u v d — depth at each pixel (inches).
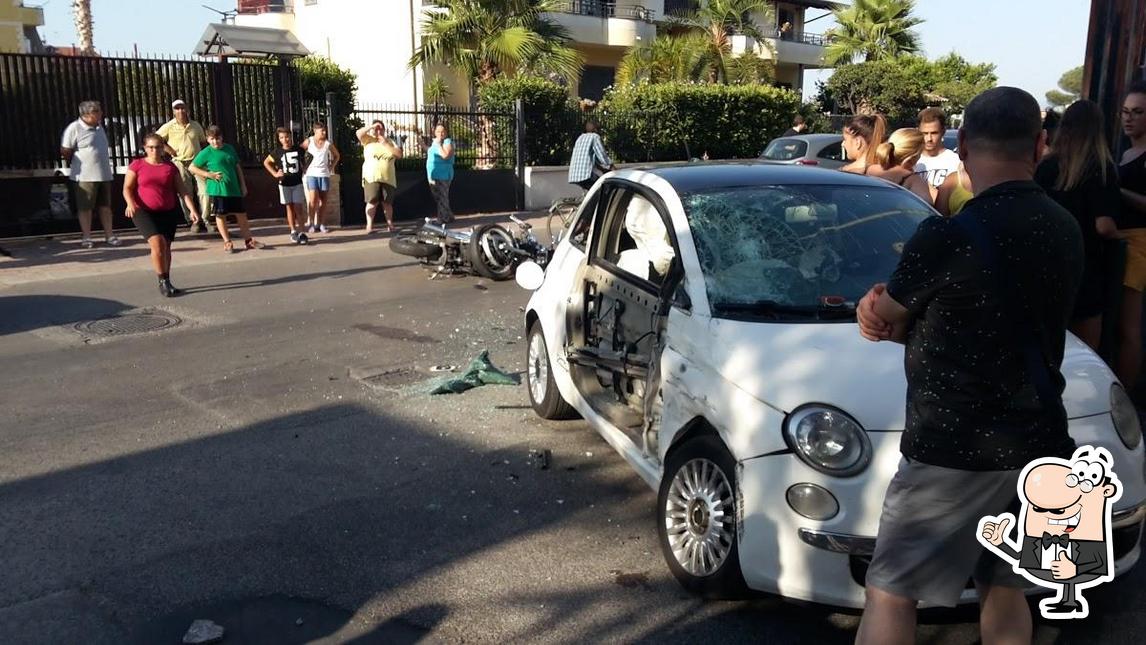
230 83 578.9
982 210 97.0
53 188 525.0
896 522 103.0
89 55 529.7
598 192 219.5
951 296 96.0
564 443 219.9
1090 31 256.1
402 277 434.9
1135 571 158.2
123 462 210.1
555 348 217.2
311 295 392.8
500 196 700.7
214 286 410.0
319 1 1184.8
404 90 1106.1
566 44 1061.1
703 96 864.9
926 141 270.5
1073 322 211.2
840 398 132.6
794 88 1632.6
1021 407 96.4
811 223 178.7
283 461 210.1
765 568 134.8
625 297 189.0
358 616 146.3
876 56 1517.0
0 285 407.2
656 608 147.9
